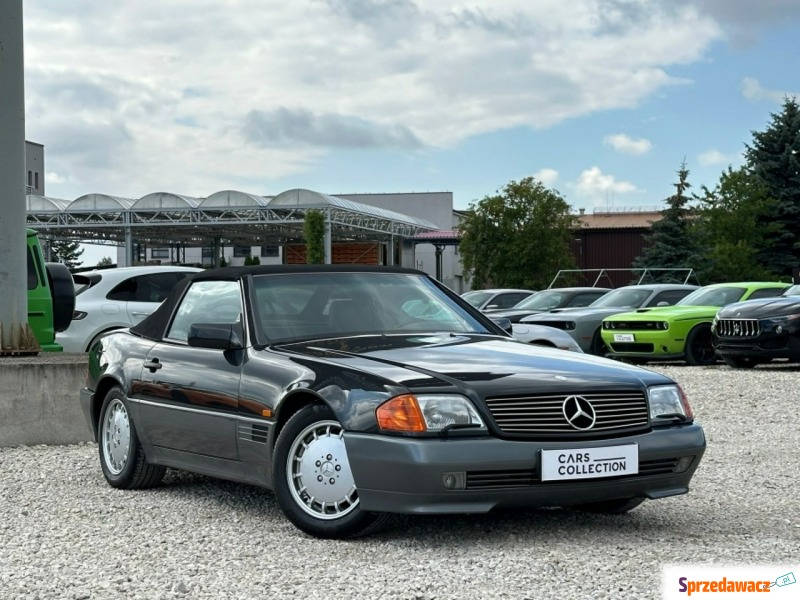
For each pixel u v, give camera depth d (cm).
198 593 446
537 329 1409
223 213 5688
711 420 1074
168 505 655
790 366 1725
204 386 621
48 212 5697
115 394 718
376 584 451
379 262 7450
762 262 5362
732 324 1567
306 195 5462
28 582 472
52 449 939
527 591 437
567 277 5581
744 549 514
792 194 5384
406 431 509
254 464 585
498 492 511
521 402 522
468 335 636
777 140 5403
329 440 543
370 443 514
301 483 551
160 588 455
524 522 589
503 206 5559
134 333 730
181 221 5650
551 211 5544
